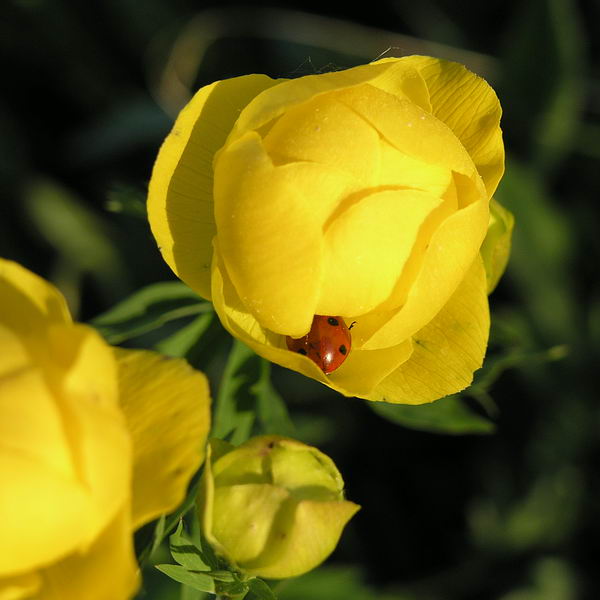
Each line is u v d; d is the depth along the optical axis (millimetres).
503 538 430
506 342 396
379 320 365
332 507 356
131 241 443
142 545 361
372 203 356
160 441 350
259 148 355
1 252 447
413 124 359
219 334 385
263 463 360
